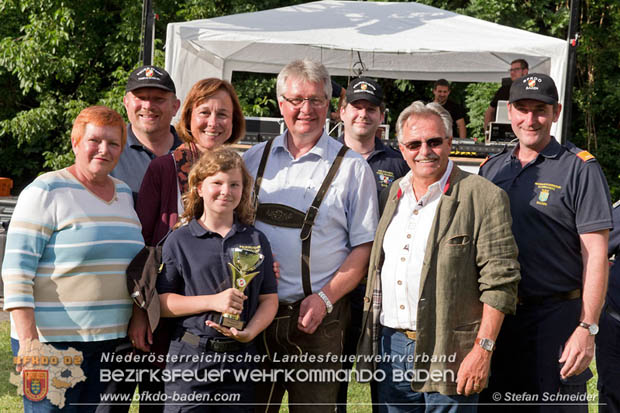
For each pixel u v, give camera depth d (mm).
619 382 3961
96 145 3170
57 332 3123
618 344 3945
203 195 3193
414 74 11492
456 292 3146
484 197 3197
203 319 3162
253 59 10844
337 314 3490
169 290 3217
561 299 3506
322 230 3424
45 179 3158
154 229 3553
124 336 3303
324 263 3439
